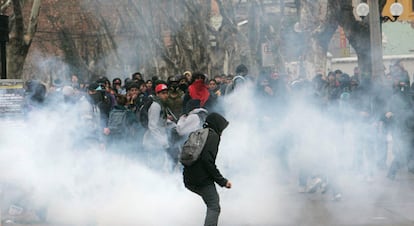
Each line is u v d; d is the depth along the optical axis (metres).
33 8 31.61
